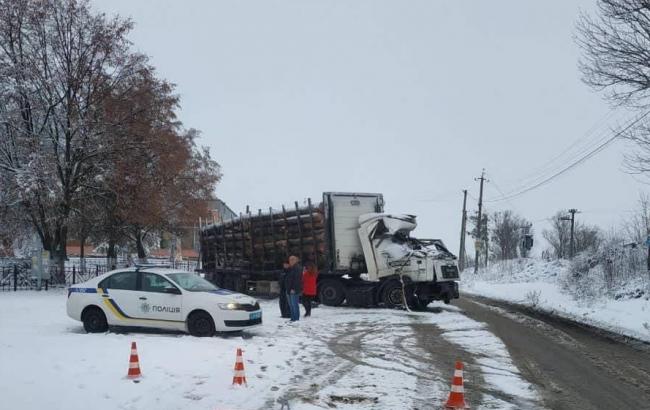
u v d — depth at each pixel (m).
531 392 8.46
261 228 22.75
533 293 26.95
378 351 11.68
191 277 13.91
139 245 36.12
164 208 31.58
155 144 28.27
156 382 8.36
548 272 38.78
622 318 17.94
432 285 19.84
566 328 16.11
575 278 29.70
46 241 28.17
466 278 47.28
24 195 24.89
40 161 24.73
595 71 18.16
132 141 27.44
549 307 22.62
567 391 8.59
